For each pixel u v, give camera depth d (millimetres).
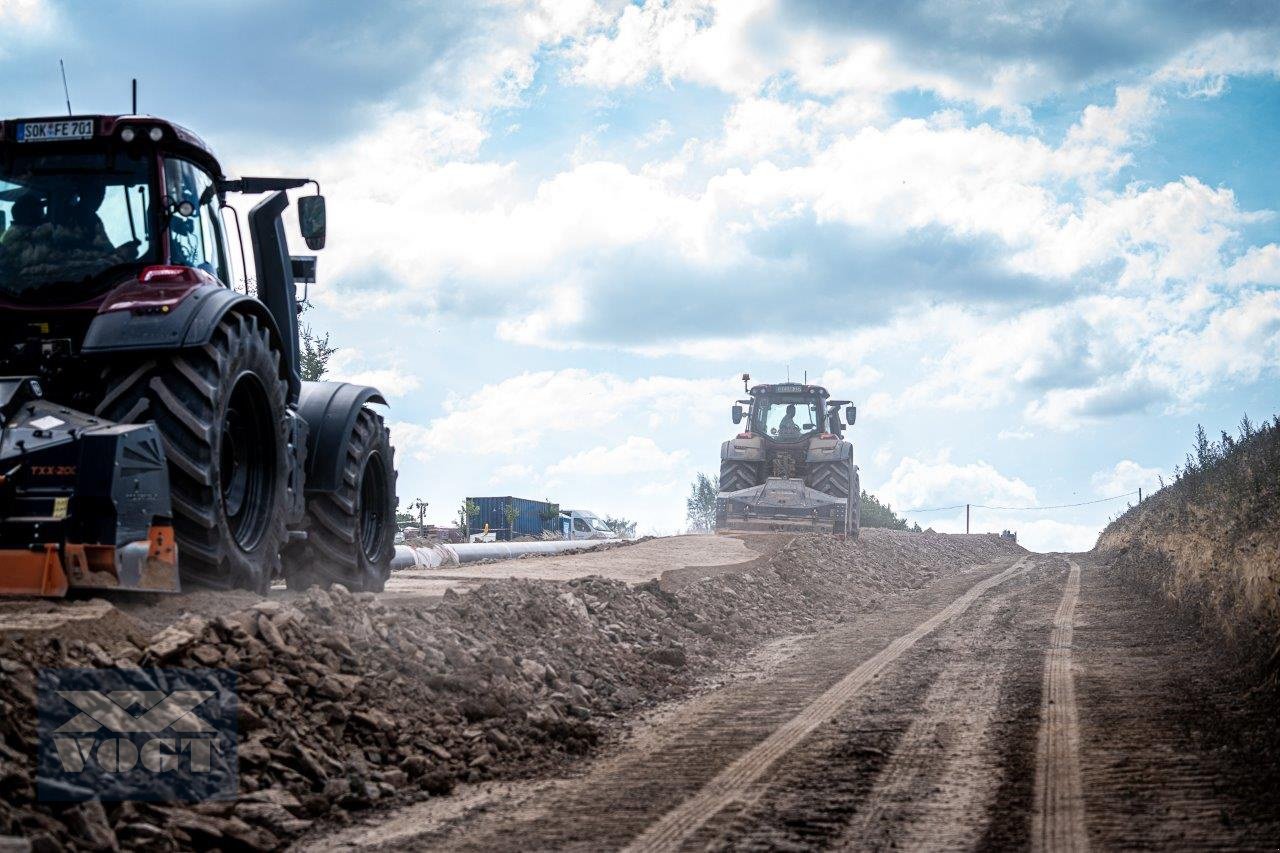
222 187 7680
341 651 6059
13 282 6691
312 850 4281
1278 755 5449
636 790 5184
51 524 5477
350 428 8453
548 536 38750
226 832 4211
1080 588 16828
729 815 4691
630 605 10797
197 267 7164
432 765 5426
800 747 6023
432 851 4270
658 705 7637
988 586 18719
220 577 6453
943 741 6066
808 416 27219
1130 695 7273
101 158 6820
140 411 6094
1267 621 8305
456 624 7680
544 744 6117
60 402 6375
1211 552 12172
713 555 17359
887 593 18688
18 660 4531
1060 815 4559
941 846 4191
